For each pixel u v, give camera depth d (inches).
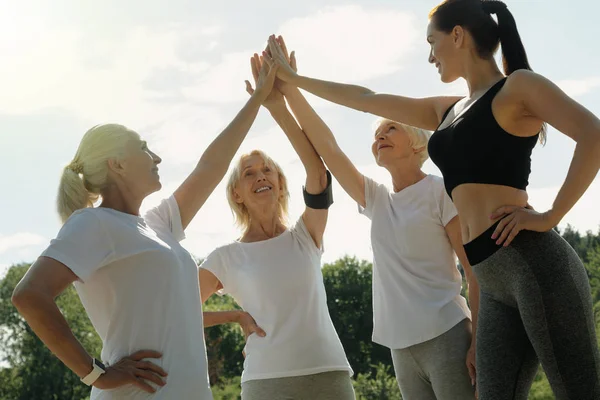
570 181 142.3
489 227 152.6
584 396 144.6
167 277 152.2
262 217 210.7
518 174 153.3
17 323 1631.4
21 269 1701.5
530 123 152.9
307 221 208.1
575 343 145.0
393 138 203.8
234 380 1483.8
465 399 190.1
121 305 149.3
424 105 183.5
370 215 207.9
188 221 173.9
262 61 216.5
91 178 160.1
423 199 200.4
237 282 205.6
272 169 212.4
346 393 197.9
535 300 146.2
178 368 149.2
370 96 194.2
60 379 1590.8
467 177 155.3
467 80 163.3
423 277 197.0
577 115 142.7
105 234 149.6
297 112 213.0
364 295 1739.7
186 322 152.9
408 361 198.5
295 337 196.9
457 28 161.6
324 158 209.3
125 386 146.5
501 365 152.5
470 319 196.5
